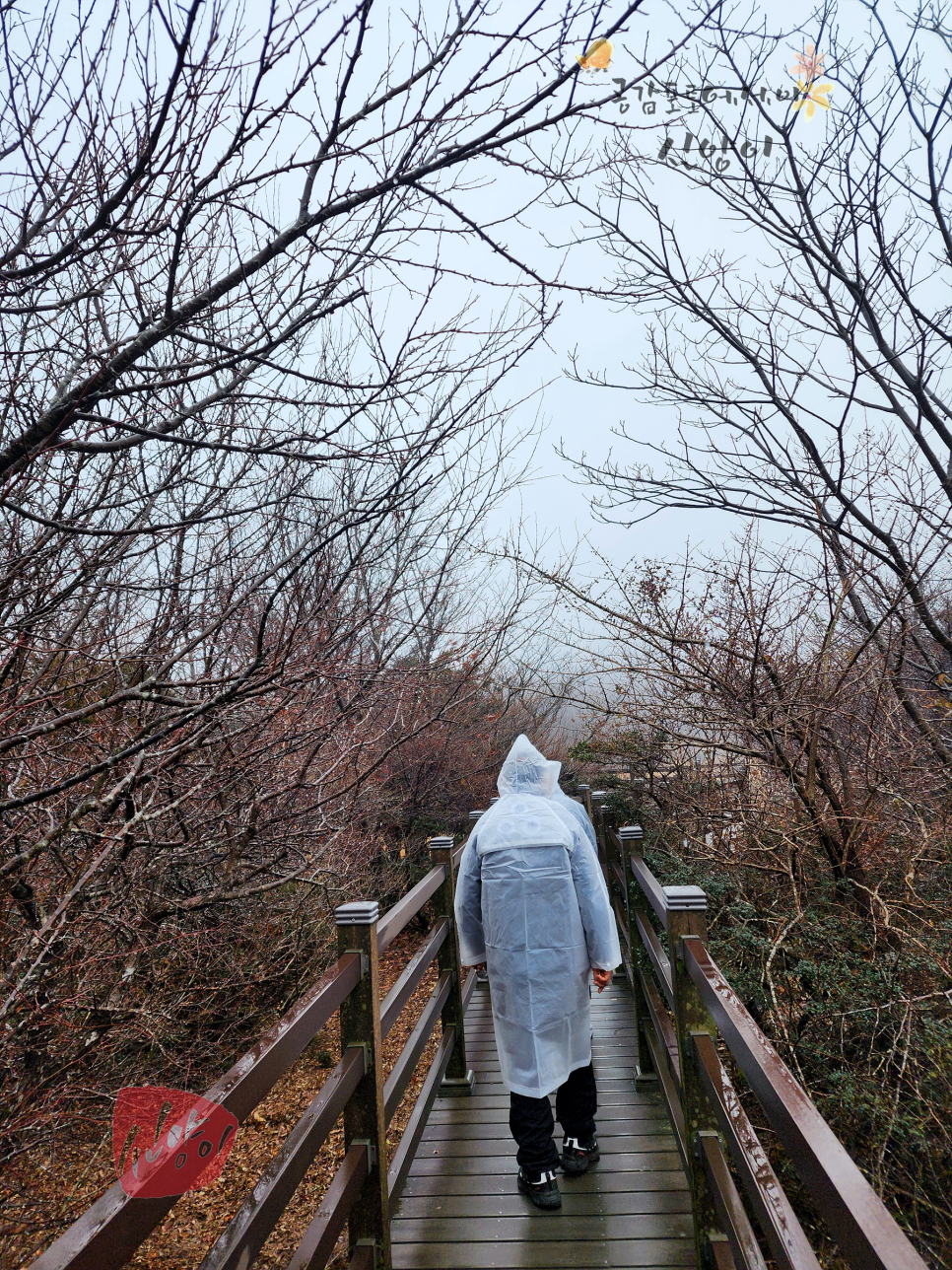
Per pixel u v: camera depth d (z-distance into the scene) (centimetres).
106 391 243
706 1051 227
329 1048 638
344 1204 220
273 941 564
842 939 438
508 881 305
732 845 539
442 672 646
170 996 464
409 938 978
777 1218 150
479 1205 302
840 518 545
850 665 490
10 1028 306
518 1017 300
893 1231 95
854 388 543
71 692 345
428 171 235
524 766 342
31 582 312
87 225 266
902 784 495
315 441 280
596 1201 300
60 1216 358
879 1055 367
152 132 217
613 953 307
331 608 395
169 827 442
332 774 522
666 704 600
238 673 273
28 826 349
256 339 261
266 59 214
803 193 552
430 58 226
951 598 596
